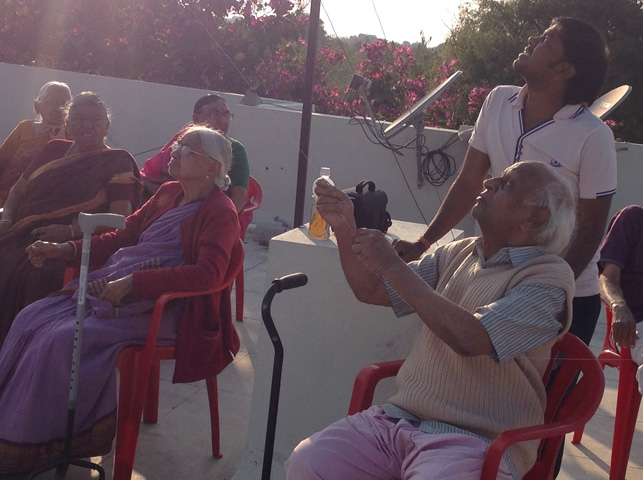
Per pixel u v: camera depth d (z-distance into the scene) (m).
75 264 3.38
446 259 2.45
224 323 3.33
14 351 3.03
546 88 2.65
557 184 2.17
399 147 8.05
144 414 3.59
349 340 2.94
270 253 2.96
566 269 2.14
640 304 3.30
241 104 8.62
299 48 11.74
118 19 11.26
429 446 2.11
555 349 2.42
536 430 2.05
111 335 2.95
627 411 3.23
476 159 2.90
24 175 3.99
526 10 15.61
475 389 2.18
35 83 9.37
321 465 2.21
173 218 3.20
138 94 9.05
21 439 2.87
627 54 14.85
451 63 12.69
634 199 7.79
